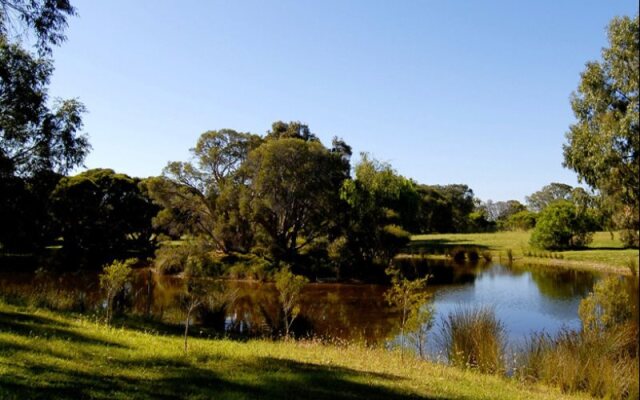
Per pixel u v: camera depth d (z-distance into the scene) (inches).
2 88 775.7
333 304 1064.2
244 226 1625.2
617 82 444.8
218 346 507.2
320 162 1582.2
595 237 2497.5
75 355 367.6
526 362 487.8
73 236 1600.6
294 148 1523.1
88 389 274.7
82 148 937.5
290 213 1581.0
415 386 370.6
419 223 3105.3
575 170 492.7
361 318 906.7
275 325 792.3
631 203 439.2
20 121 816.9
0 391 247.3
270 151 1515.7
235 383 329.7
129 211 1774.1
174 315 760.3
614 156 434.3
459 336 535.5
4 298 676.7
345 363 467.8
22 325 468.1
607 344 463.2
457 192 4318.4
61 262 1467.8
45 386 269.4
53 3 405.4
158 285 1246.9
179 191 1664.6
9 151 864.9
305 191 1535.4
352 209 1572.3
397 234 1561.3
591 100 467.8
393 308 1006.4
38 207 1070.4
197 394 291.7
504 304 1018.1
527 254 2003.0
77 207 1589.6
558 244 2038.6
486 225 4072.3
